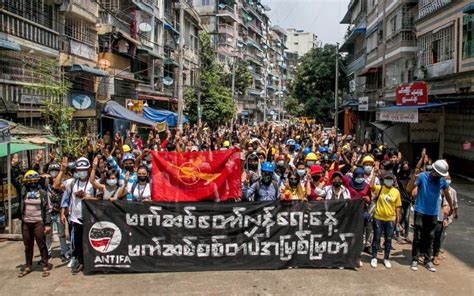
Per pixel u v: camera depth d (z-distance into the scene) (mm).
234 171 8797
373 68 35562
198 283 7660
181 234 8273
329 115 49938
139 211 8219
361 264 8727
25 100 17047
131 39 28453
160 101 36500
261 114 91500
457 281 7934
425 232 8562
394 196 8523
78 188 8445
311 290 7359
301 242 8422
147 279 7887
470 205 15336
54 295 7219
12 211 12281
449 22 20812
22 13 17500
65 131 15617
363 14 41719
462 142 21875
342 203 8438
